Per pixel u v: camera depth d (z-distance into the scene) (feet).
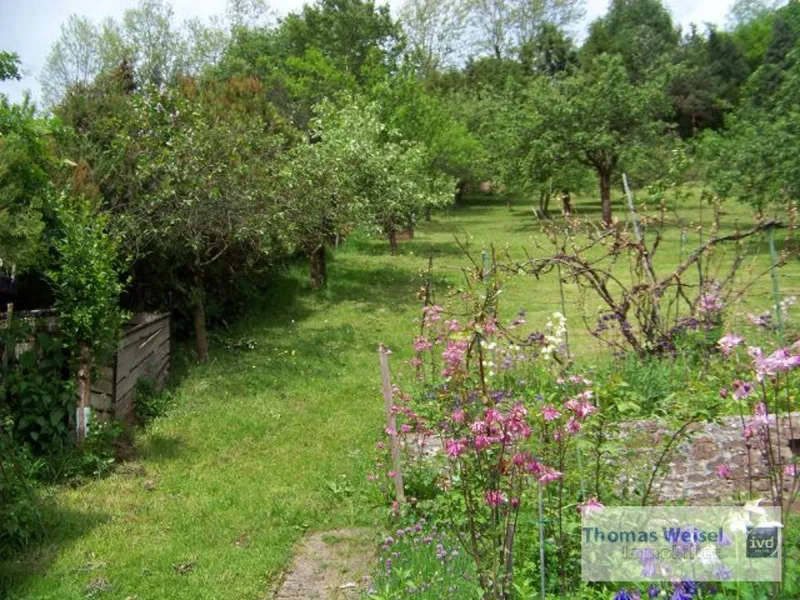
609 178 87.30
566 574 12.62
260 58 117.80
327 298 49.78
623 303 25.13
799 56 39.58
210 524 18.89
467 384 15.34
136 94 36.94
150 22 108.88
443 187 79.05
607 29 186.60
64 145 32.83
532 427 13.16
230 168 34.50
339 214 42.98
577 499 13.56
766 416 12.16
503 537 12.48
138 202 32.86
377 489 19.52
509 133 94.89
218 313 40.83
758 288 42.14
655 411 19.24
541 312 43.91
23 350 23.06
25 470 19.84
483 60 175.63
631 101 84.94
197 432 26.08
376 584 14.32
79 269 23.06
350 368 34.40
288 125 52.42
